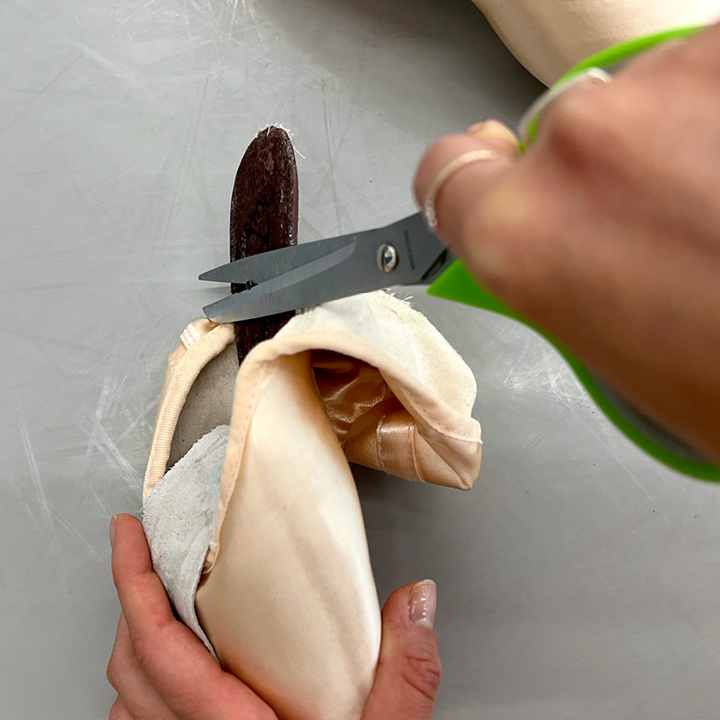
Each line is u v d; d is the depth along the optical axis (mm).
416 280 292
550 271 180
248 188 405
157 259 492
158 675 337
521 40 469
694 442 172
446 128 517
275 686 330
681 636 447
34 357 476
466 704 440
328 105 519
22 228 494
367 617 319
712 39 180
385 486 458
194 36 527
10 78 518
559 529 459
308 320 311
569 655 445
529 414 475
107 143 509
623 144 169
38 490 459
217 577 307
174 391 396
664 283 158
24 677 439
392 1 531
